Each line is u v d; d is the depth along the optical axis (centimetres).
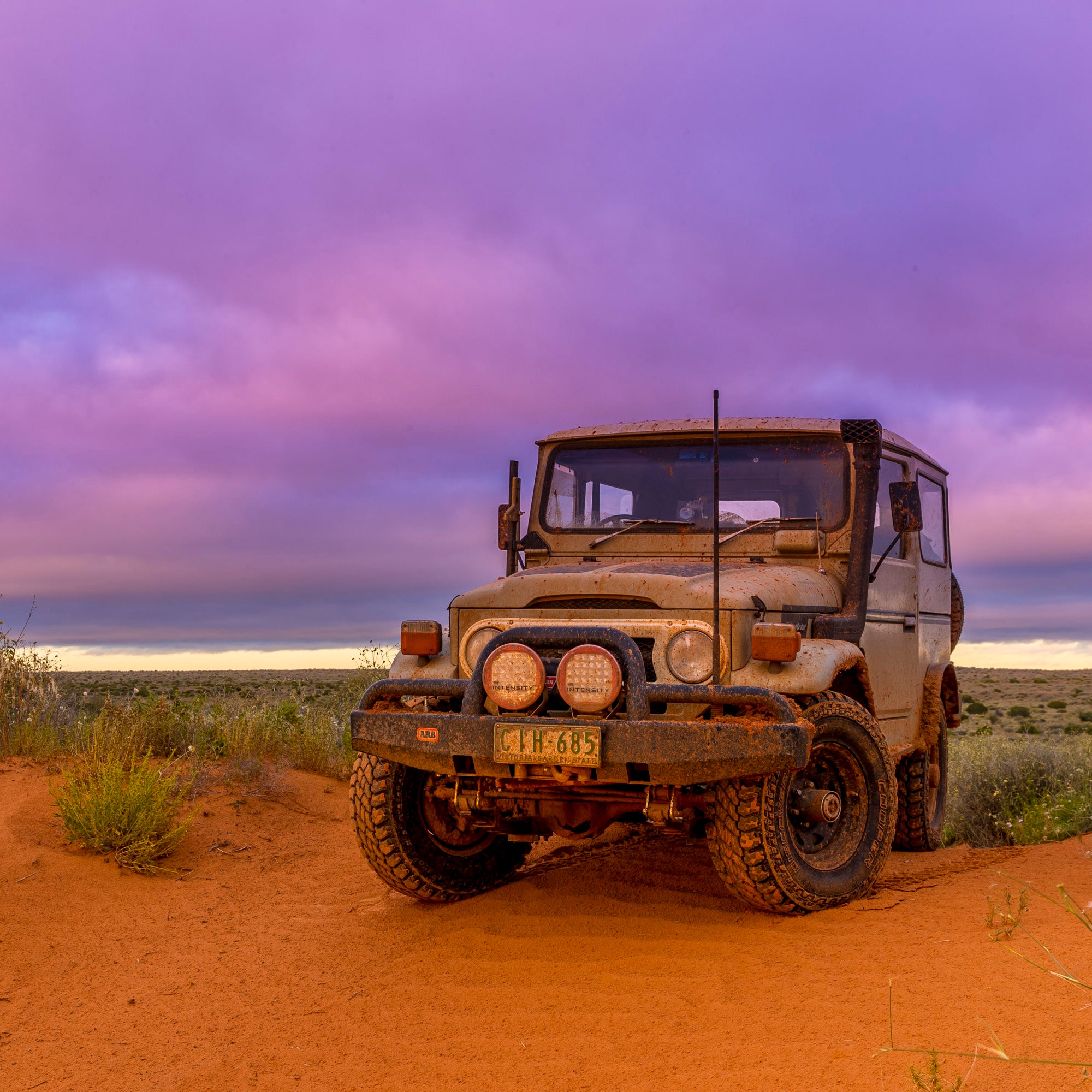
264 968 502
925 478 786
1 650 956
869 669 632
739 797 485
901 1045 325
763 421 664
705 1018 378
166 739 926
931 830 782
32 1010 457
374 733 520
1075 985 358
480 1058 370
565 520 691
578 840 768
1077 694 5544
